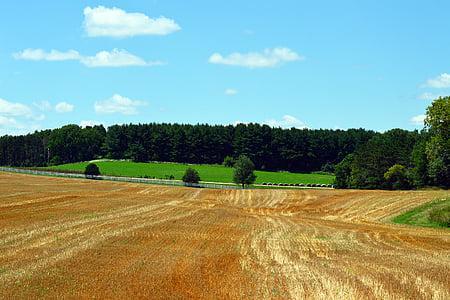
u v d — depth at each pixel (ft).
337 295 53.88
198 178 338.54
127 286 55.98
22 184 254.68
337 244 105.09
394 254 92.48
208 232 114.11
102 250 81.51
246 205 210.59
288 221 152.05
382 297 53.52
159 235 103.91
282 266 73.05
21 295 51.03
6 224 111.45
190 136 547.49
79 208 150.92
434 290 57.62
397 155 356.38
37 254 76.02
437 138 264.52
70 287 54.85
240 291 55.26
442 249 103.24
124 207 160.35
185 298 51.52
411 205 184.55
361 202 203.51
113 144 582.76
